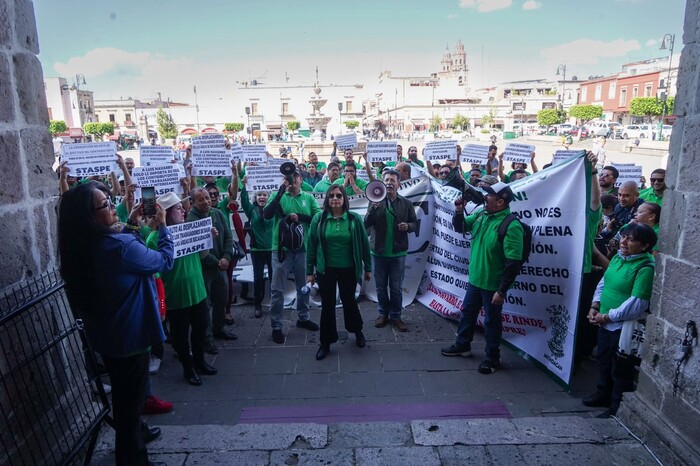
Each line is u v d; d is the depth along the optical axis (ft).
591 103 227.40
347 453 10.25
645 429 10.43
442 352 16.24
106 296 8.66
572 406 13.05
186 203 18.65
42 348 9.34
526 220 15.06
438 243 20.49
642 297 11.16
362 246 16.16
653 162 82.58
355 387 14.19
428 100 285.23
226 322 19.33
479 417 12.53
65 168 17.46
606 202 18.94
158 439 10.89
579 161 13.99
